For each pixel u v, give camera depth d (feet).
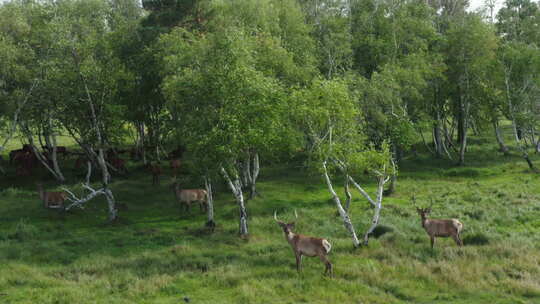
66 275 50.72
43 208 86.53
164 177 114.93
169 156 134.21
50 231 72.74
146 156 142.00
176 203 92.84
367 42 128.77
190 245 63.72
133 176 117.29
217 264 54.60
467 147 152.05
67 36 79.71
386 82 96.58
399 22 126.31
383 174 63.52
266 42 85.30
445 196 91.25
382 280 46.44
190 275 50.34
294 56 103.24
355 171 64.34
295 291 44.29
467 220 72.08
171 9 108.78
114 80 81.00
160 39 92.22
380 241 61.62
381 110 97.96
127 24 118.32
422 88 117.29
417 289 44.45
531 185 94.32
